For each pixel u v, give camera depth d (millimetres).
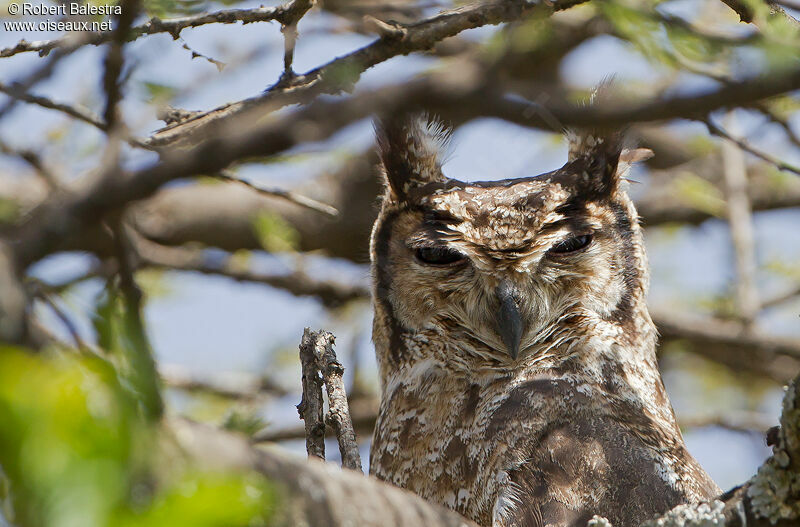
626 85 10297
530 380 10289
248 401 16000
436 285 10789
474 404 10258
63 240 4375
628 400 10242
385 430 10555
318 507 5195
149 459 3768
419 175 11188
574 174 11078
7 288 3803
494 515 9023
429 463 10023
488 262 10617
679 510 6312
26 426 3354
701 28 7480
